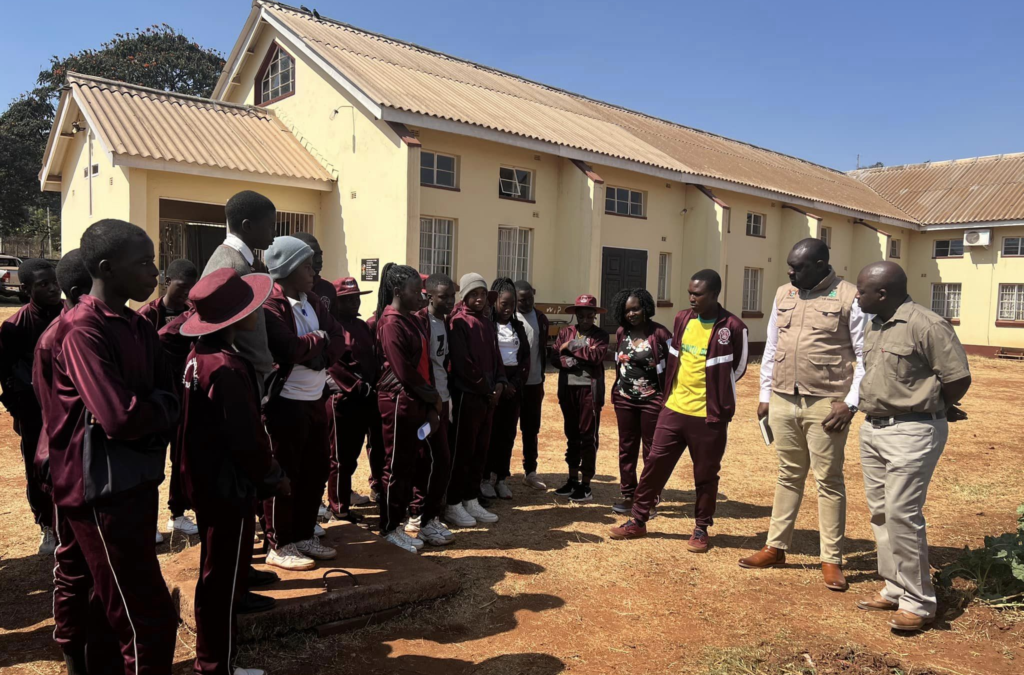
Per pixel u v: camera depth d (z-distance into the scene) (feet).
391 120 38.65
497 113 46.88
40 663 10.57
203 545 9.39
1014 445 28.73
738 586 14.20
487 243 45.27
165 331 12.89
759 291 67.56
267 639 11.04
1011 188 81.61
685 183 57.82
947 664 11.25
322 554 13.28
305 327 12.71
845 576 14.90
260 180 40.88
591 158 48.21
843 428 13.76
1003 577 13.71
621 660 11.10
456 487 17.16
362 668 10.64
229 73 52.85
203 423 9.01
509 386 18.24
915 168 97.19
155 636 8.24
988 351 76.69
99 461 7.97
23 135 105.29
